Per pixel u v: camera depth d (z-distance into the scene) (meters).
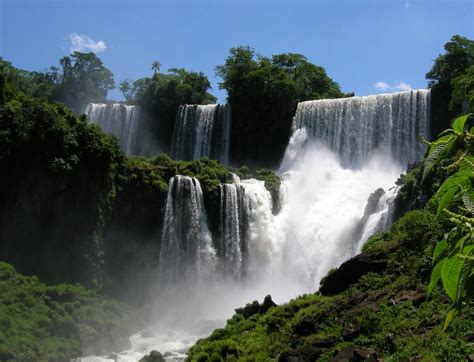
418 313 17.55
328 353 17.61
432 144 4.10
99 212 47.25
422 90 55.44
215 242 50.59
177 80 80.00
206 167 54.28
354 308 19.94
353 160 58.19
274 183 55.34
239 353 21.12
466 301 3.76
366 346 17.11
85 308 39.91
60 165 44.62
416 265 20.45
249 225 51.53
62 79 96.25
